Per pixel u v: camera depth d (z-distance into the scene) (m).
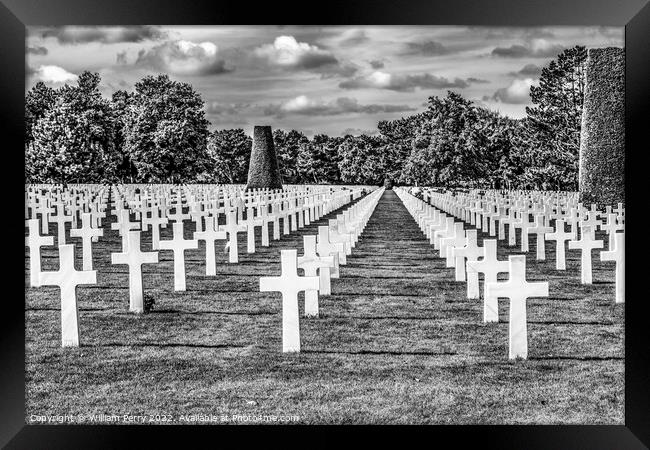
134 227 20.31
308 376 8.33
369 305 11.85
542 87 48.09
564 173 47.62
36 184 45.44
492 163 58.38
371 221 29.41
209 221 14.48
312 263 10.69
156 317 10.99
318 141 94.81
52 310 11.43
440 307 11.70
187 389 7.98
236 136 74.94
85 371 8.52
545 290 8.81
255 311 11.34
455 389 7.96
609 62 29.86
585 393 7.86
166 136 58.47
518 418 7.24
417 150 60.53
